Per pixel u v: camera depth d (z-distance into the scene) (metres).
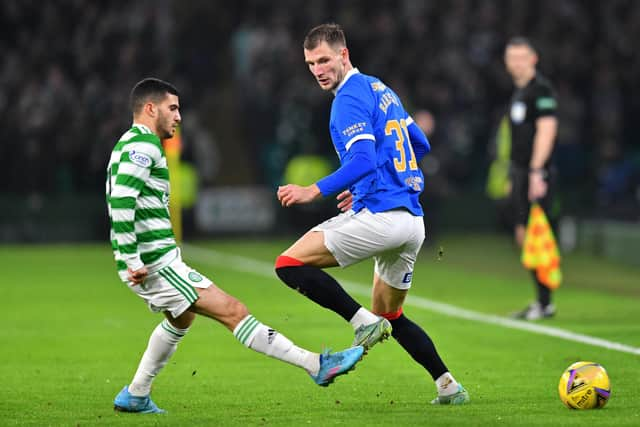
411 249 22.34
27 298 44.47
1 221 71.38
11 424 21.11
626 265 57.72
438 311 39.72
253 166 80.12
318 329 35.44
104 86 75.19
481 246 67.75
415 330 22.97
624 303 41.94
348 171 21.38
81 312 40.19
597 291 46.31
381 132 22.12
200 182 75.50
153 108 21.72
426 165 65.44
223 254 64.19
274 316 38.62
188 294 21.31
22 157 71.75
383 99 22.41
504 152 43.47
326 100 73.69
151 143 21.12
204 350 31.20
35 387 25.56
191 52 79.38
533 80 37.62
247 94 79.00
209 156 76.06
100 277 52.56
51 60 75.81
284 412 22.27
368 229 21.84
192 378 26.75
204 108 80.81
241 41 81.44
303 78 75.25
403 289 22.75
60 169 73.19
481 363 28.61
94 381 26.42
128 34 76.06
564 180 75.38
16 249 68.50
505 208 38.59
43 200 71.62
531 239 37.47
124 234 20.78
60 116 72.38
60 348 31.81
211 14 80.00
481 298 43.88
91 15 76.75
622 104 79.31
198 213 73.50
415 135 23.50
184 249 67.25
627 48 79.25
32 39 76.19
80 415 22.05
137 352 31.09
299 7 78.38
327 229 22.05
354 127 21.59
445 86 75.44
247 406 23.08
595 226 63.72
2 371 27.91
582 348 30.80
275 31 77.69
